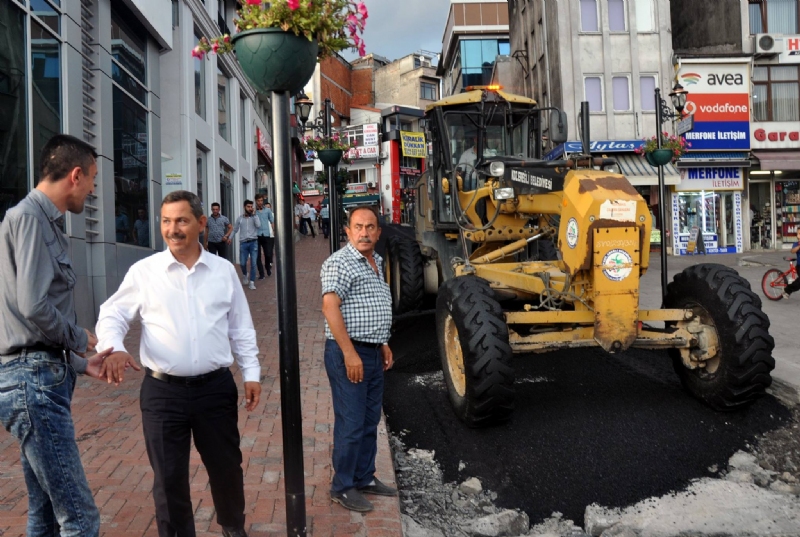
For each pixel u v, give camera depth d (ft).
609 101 71.36
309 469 13.85
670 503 13.03
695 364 17.29
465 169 25.64
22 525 11.19
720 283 16.72
